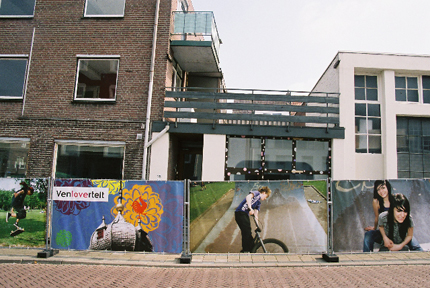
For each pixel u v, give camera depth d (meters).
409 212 7.00
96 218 7.12
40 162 10.86
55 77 11.21
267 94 10.73
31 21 11.52
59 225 7.15
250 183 7.00
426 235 6.95
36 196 7.28
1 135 11.06
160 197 7.04
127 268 6.38
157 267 6.50
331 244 6.80
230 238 6.85
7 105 11.21
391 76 11.13
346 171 10.53
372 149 11.08
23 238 7.20
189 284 5.34
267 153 10.79
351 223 6.93
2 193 7.34
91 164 10.86
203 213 6.93
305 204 6.92
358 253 6.89
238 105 10.72
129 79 11.02
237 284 5.36
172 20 11.48
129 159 10.64
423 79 11.38
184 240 6.86
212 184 7.03
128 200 7.12
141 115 10.81
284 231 6.84
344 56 11.05
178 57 12.30
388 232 6.96
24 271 6.03
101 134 10.84
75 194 7.21
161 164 10.52
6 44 11.47
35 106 11.12
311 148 10.81
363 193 7.02
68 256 7.04
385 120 11.00
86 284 5.28
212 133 10.67
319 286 5.22
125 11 11.32
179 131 10.67
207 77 14.34
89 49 11.26
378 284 5.30
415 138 11.25
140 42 11.15
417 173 11.09
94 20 11.38
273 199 6.96
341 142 10.59
